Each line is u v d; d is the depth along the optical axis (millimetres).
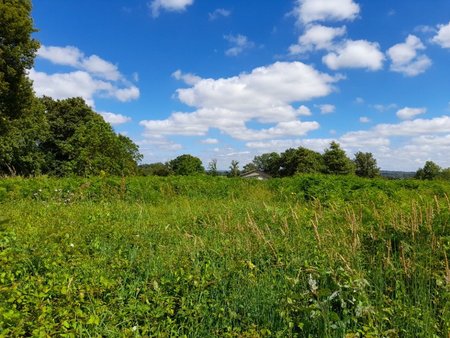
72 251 5402
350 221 5016
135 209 9914
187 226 7863
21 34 23203
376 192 12617
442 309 3535
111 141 31250
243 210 9812
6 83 22219
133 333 3361
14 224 6785
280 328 3584
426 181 18188
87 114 45250
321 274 4098
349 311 3580
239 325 3750
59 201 10836
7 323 3078
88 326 3352
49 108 44000
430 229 4723
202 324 3660
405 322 3441
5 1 23188
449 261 4270
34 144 37594
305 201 12875
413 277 4055
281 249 5328
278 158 87125
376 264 4496
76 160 31047
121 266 4957
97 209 9102
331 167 62406
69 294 3717
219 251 5488
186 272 4613
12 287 3709
